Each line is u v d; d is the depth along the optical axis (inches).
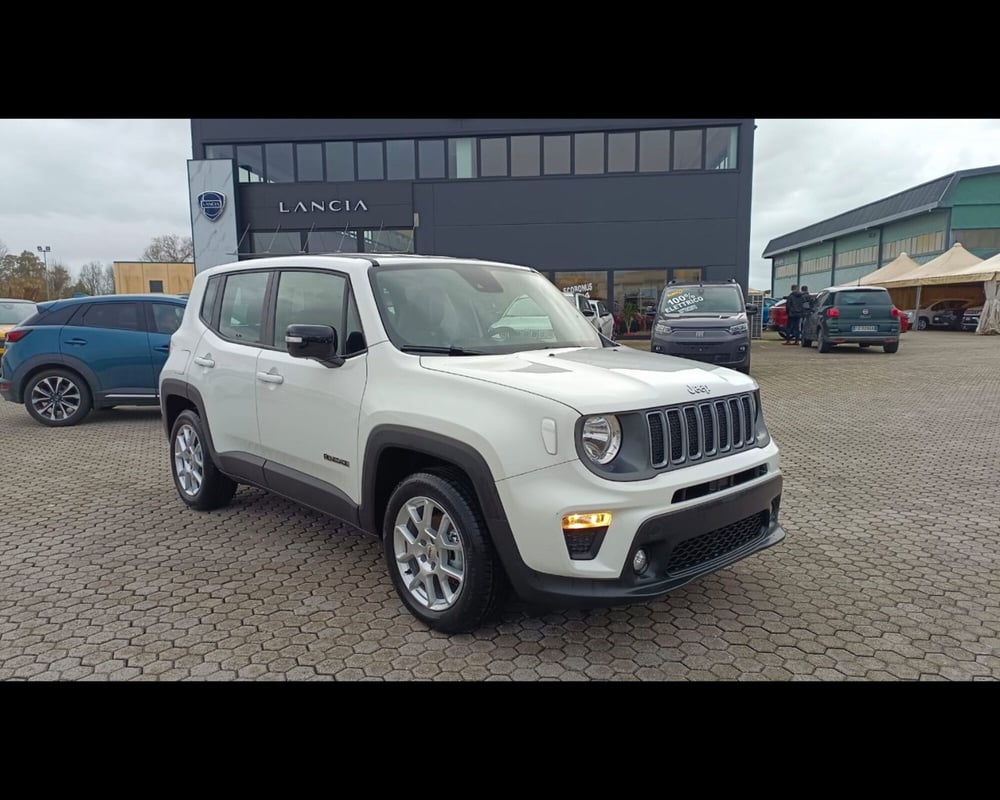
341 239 951.0
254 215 951.6
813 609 141.4
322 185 940.6
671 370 132.0
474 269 168.2
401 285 149.6
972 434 317.1
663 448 115.4
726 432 127.7
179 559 167.5
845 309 707.4
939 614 139.3
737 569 162.6
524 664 120.0
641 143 912.3
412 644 126.3
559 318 170.1
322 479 151.9
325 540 180.9
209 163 928.9
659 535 111.5
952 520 197.6
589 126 910.4
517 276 176.9
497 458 113.2
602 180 916.0
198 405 189.3
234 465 179.0
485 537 120.0
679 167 914.7
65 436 326.0
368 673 117.0
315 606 141.7
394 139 936.3
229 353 178.4
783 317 935.0
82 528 190.7
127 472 255.4
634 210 917.8
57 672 116.6
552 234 931.3
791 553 172.9
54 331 346.9
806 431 327.3
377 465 135.9
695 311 526.0
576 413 108.7
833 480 241.1
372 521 139.4
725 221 909.8
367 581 154.5
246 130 942.4
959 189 1558.8
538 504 109.7
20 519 199.0
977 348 792.9
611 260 929.5
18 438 320.8
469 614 123.3
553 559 109.9
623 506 108.6
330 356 142.9
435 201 938.1
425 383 128.0
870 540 181.9
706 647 126.0
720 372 138.6
